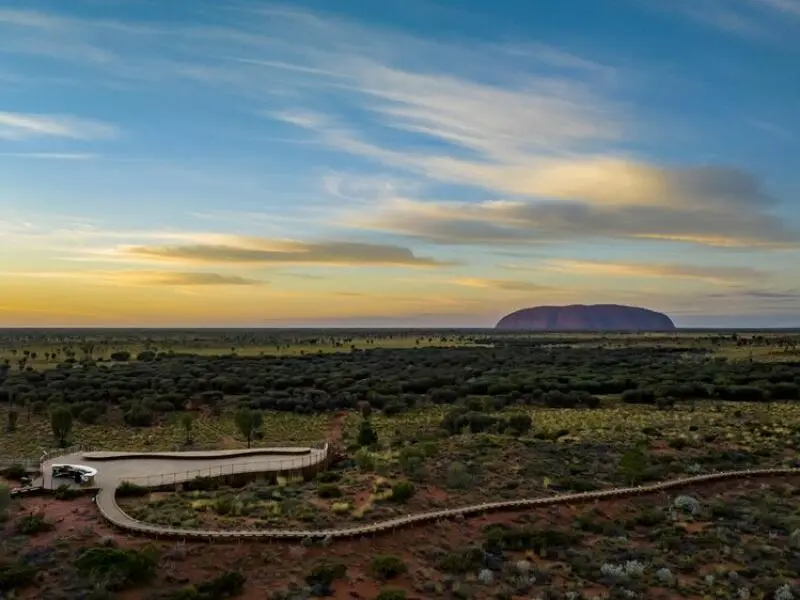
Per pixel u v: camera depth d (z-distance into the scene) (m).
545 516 34.19
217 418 73.88
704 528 33.44
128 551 24.81
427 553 28.70
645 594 25.48
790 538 31.81
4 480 40.06
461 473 39.66
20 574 23.52
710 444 52.69
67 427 58.00
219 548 27.25
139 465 44.53
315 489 37.81
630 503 37.19
